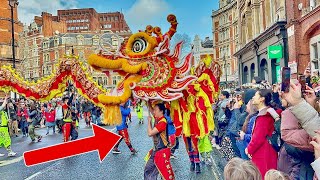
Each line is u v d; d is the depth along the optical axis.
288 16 20.34
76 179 8.10
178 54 6.57
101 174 8.56
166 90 6.34
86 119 25.50
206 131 8.34
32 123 16.34
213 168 8.81
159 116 5.96
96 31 76.81
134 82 6.32
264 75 28.72
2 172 9.14
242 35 37.72
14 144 15.64
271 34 23.28
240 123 7.36
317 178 3.15
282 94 3.56
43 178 8.32
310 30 18.17
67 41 69.62
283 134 4.21
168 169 5.83
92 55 6.38
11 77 7.09
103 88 6.92
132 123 24.95
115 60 6.37
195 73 8.77
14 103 21.23
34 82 7.19
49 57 71.62
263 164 4.98
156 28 6.51
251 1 31.58
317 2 17.61
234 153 8.31
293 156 4.37
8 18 48.91
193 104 8.16
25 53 74.81
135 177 8.04
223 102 10.92
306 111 3.43
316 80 8.74
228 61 56.72
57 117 20.03
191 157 8.60
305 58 18.95
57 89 7.15
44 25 75.38
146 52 6.39
